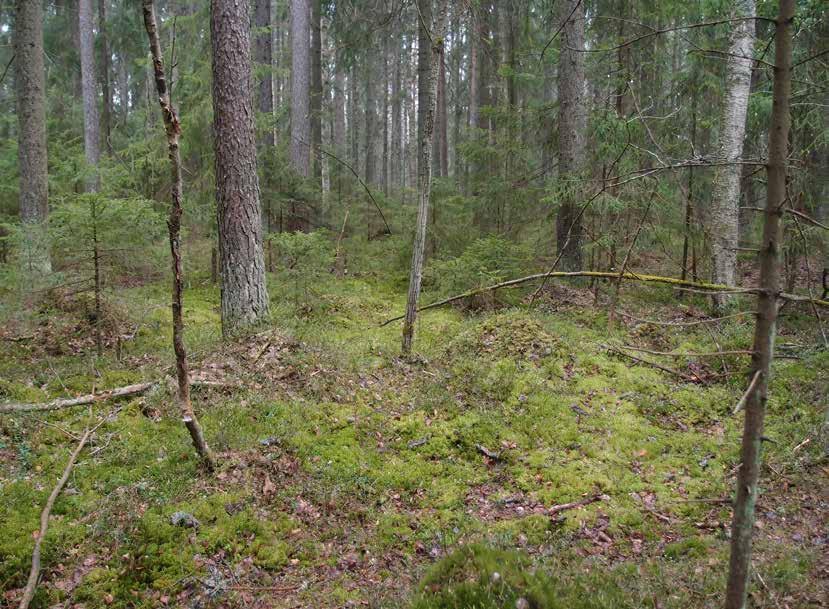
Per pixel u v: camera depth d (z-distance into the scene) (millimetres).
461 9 9047
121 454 5258
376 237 14531
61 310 8562
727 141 9719
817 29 8805
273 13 26562
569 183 10922
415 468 5680
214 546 4395
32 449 5242
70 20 24562
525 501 5305
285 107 17141
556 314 10125
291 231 14125
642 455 5969
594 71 12781
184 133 12516
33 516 4430
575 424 6461
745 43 9391
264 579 4211
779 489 5289
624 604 3682
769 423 6398
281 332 7977
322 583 4234
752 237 12852
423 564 4379
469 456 5977
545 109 12672
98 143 18062
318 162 16984
